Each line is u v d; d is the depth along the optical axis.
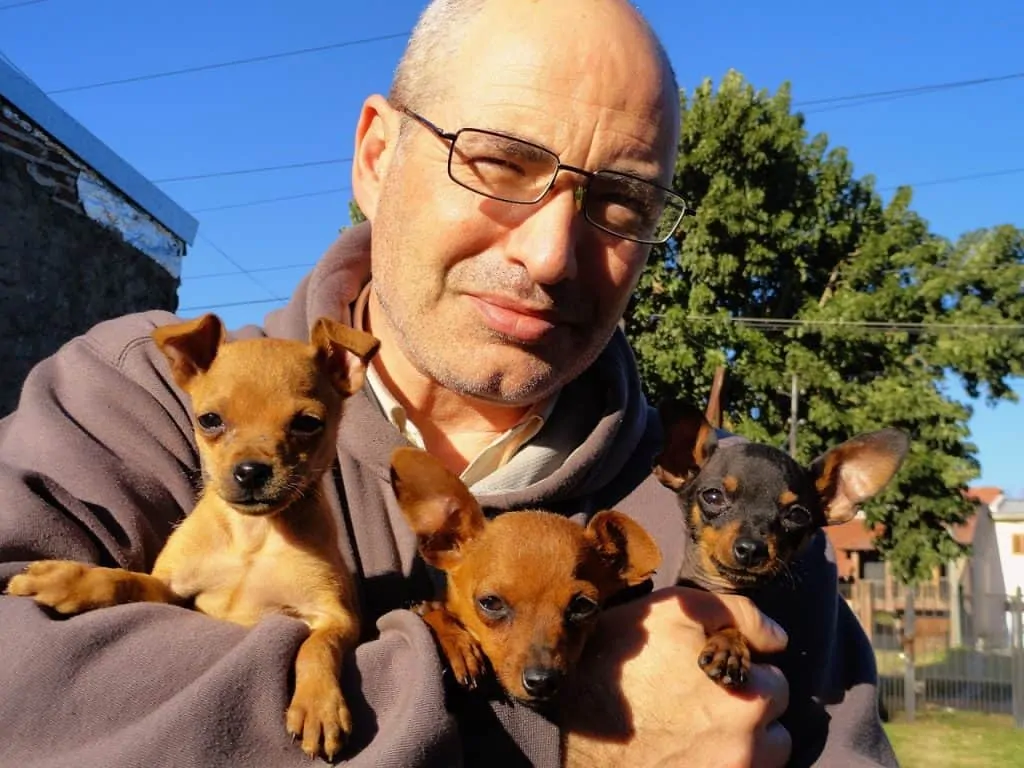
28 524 0.36
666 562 0.49
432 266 0.44
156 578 0.40
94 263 1.48
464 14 0.45
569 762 0.37
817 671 0.47
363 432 0.45
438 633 0.38
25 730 0.30
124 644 0.32
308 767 0.30
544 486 0.46
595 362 0.50
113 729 0.30
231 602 0.40
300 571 0.40
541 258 0.42
